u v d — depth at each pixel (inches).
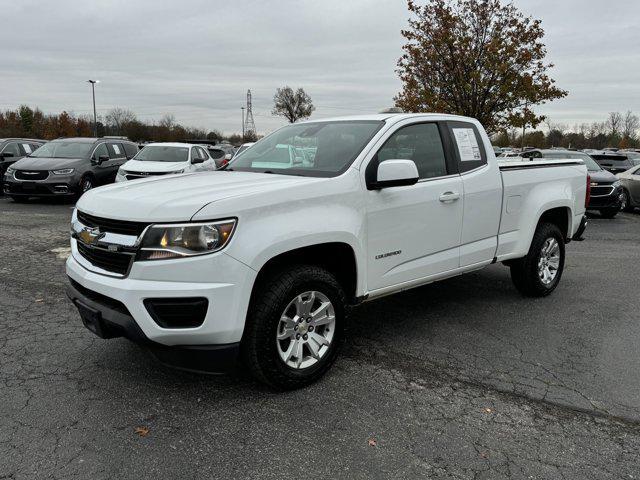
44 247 309.3
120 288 117.5
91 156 563.2
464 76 725.9
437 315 200.5
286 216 128.0
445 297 224.8
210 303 116.2
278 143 177.9
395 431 119.4
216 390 136.6
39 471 102.3
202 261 115.2
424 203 163.0
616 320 198.1
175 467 104.7
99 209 126.6
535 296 223.9
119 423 120.0
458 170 179.2
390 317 197.8
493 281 252.5
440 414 127.3
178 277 115.2
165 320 117.3
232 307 118.6
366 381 143.6
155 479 101.1
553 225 223.8
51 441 112.1
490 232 192.5
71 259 139.3
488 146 195.2
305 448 112.0
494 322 193.6
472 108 729.0
